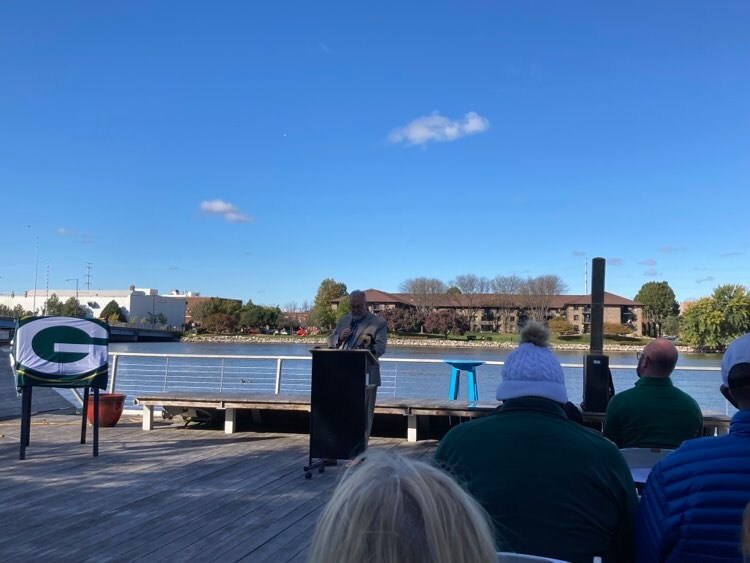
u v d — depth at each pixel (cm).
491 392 955
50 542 353
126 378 983
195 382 956
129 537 363
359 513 80
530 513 172
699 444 179
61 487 473
